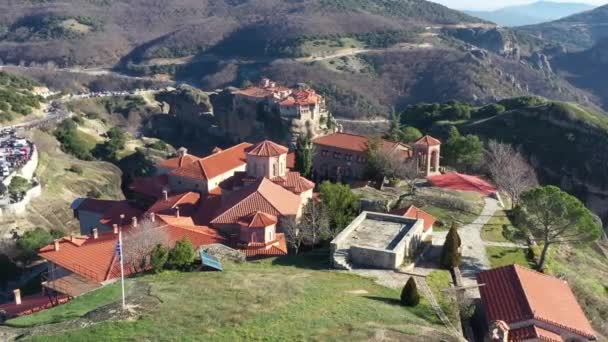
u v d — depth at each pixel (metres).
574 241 53.81
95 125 168.88
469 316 41.91
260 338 33.00
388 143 95.94
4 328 38.72
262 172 73.81
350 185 89.19
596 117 130.62
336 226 63.50
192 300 39.31
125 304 38.59
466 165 97.00
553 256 60.31
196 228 62.09
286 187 72.50
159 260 48.94
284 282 44.03
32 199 91.25
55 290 50.41
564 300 43.03
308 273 48.81
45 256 57.25
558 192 52.88
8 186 88.56
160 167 84.56
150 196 79.81
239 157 85.06
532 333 38.31
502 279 44.59
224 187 74.12
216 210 68.62
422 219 58.41
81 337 33.44
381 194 78.88
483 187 77.94
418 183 84.94
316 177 100.44
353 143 100.12
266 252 58.75
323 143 102.19
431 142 89.88
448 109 153.62
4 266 69.12
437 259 53.81
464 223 65.88
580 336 38.53
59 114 158.88
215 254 55.69
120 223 72.69
